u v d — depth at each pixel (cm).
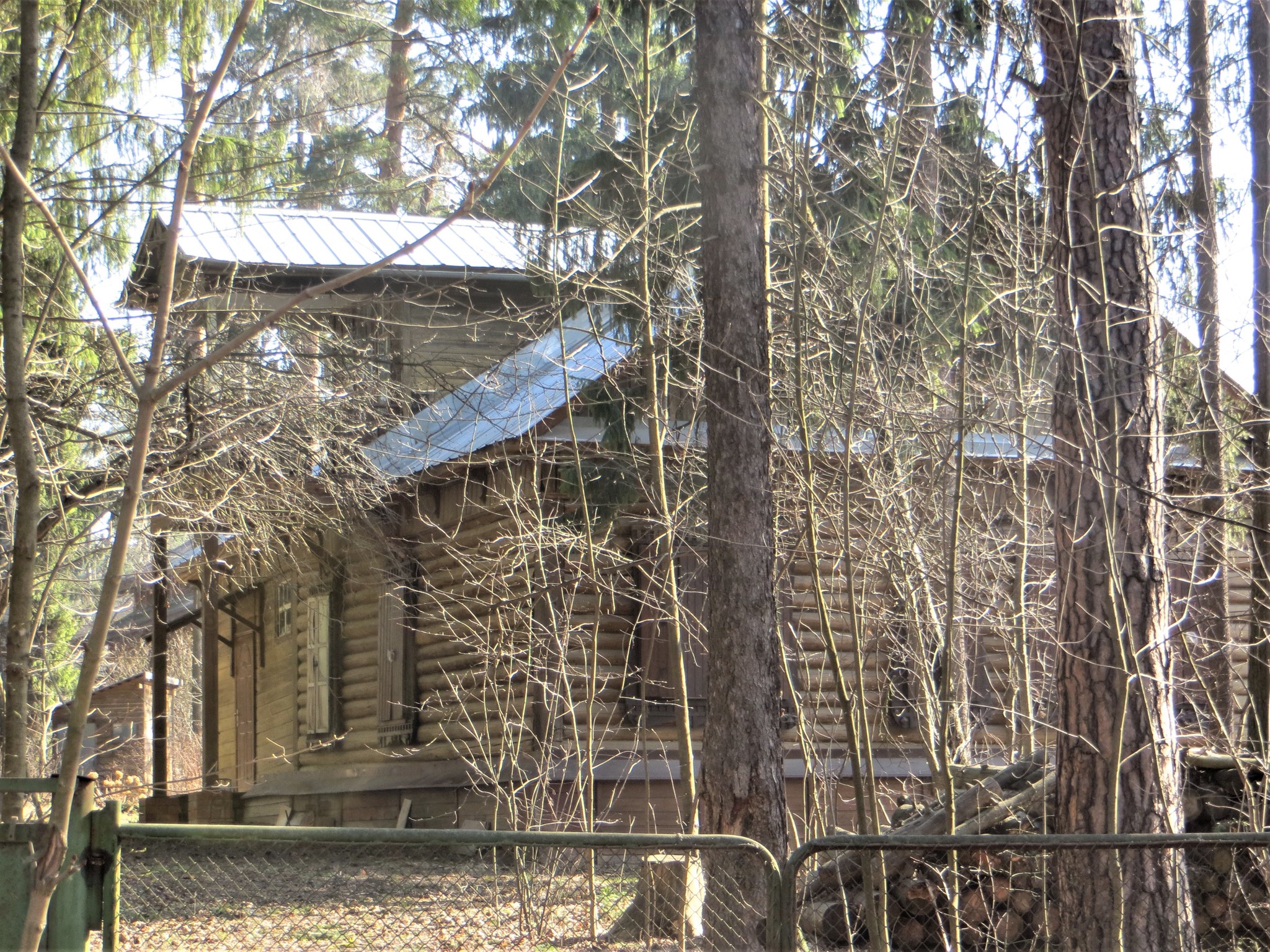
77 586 1602
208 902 767
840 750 1327
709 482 795
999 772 868
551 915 862
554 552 1141
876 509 870
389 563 1454
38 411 881
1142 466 679
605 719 1308
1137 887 652
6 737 534
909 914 790
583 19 1678
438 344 1537
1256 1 1042
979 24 668
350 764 1603
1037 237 808
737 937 626
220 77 318
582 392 1142
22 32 521
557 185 964
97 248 941
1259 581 977
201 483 1069
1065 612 688
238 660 2136
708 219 808
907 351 834
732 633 768
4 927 412
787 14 725
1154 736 616
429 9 1012
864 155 807
